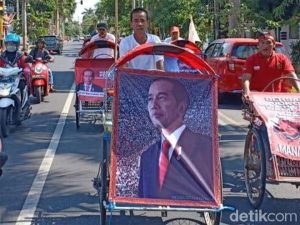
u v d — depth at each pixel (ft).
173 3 120.78
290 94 23.67
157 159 19.15
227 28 94.43
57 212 22.71
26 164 30.32
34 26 180.04
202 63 19.89
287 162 21.89
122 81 19.40
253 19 82.94
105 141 20.25
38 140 36.55
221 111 50.90
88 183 26.66
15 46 40.16
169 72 19.66
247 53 54.24
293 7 70.03
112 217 21.79
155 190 18.94
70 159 31.37
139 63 22.63
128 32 138.62
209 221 20.76
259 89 25.95
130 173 18.95
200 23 114.93
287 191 25.44
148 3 141.49
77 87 39.68
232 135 38.58
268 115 22.71
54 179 27.40
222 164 30.32
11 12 176.86
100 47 42.09
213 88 19.80
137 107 19.34
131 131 19.19
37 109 49.75
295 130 22.38
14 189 25.81
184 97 19.62
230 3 85.20
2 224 21.38
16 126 41.04
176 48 19.81
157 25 133.59
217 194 19.21
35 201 24.08
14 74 38.24
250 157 23.30
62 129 40.34
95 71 39.58
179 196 19.01
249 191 23.38
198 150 19.39
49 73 61.36
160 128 19.34
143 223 21.20
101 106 39.91
